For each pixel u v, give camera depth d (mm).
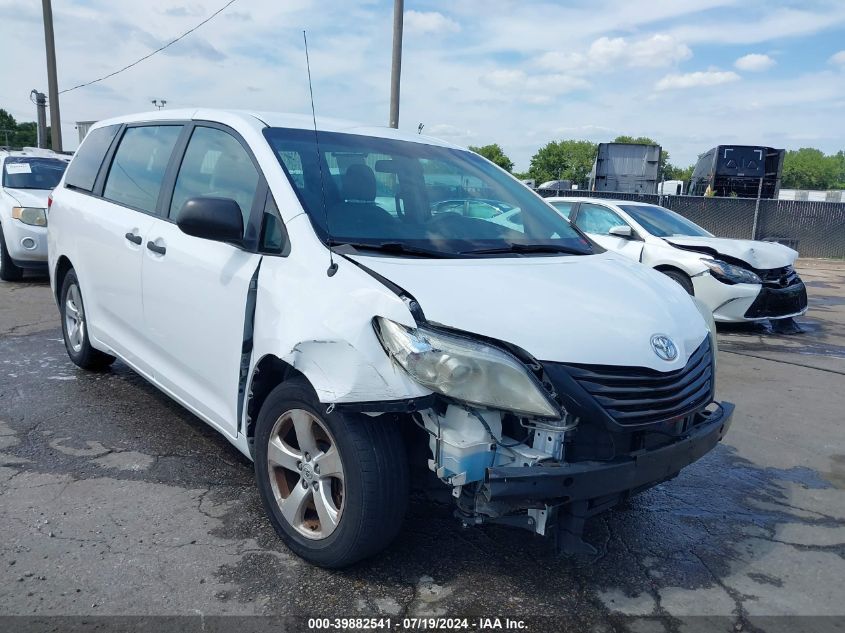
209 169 3879
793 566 3367
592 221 10188
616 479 2773
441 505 3699
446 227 3605
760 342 8523
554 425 2709
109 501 3598
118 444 4301
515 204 4148
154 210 4242
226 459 4160
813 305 11906
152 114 4777
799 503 4078
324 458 2953
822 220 20406
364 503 2799
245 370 3283
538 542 3400
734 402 5977
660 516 3828
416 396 2646
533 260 3438
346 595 2904
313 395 2938
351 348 2736
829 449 4953
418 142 4258
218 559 3119
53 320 7535
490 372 2652
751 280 8641
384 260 3021
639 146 25953
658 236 9359
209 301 3537
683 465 3047
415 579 3045
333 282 2928
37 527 3314
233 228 3219
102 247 4707
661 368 2887
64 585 2879
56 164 10914
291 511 3129
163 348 4055
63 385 5336
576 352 2758
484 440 2695
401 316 2691
